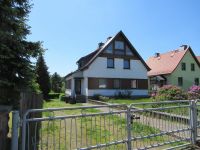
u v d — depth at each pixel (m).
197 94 19.97
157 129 7.04
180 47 44.72
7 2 9.29
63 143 7.47
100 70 32.69
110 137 7.58
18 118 4.50
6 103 8.48
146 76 35.34
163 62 45.88
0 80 8.22
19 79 9.00
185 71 42.66
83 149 5.40
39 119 4.77
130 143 6.12
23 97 6.04
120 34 34.03
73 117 5.29
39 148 6.11
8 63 8.79
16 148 4.45
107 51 33.38
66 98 30.83
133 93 34.22
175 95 16.95
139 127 7.00
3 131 4.53
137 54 34.88
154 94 19.59
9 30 9.20
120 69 33.88
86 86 31.73
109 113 5.87
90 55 36.56
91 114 5.55
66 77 40.12
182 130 7.32
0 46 8.44
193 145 7.48
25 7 9.95
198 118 7.95
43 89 37.41
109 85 32.94
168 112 7.29
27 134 5.07
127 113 6.19
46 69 38.09
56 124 9.76
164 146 7.33
